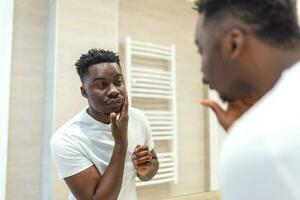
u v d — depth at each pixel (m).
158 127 2.06
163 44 2.20
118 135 1.13
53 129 1.61
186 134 2.30
